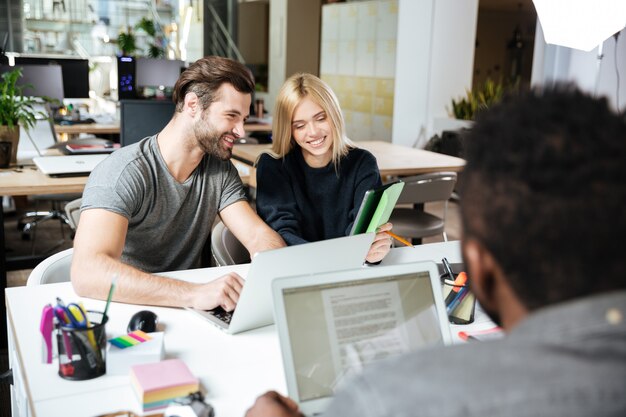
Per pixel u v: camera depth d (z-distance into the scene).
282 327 1.14
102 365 1.37
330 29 9.46
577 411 0.50
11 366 1.76
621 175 0.55
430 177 3.67
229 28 11.70
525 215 0.56
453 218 6.18
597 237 0.54
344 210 2.46
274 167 2.42
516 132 0.60
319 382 1.15
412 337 1.23
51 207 5.81
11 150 3.71
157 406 1.25
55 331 1.38
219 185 2.25
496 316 0.65
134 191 1.99
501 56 14.22
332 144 2.40
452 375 0.54
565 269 0.55
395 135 7.74
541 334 0.54
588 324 0.53
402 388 0.56
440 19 7.38
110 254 1.84
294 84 2.34
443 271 2.01
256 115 7.16
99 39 9.79
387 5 8.21
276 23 11.38
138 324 1.54
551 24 2.32
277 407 0.96
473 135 0.64
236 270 2.07
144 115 3.98
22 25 9.36
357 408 0.57
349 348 1.18
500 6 12.93
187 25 10.81
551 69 6.86
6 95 3.83
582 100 0.61
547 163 0.57
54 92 6.14
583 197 0.55
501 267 0.59
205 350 1.51
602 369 0.51
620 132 0.57
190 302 1.72
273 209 2.35
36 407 1.24
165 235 2.18
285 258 1.52
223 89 2.02
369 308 1.21
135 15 10.09
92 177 2.00
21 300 1.75
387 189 1.94
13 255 4.52
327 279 1.19
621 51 6.18
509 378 0.52
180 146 2.09
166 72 7.10
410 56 7.43
